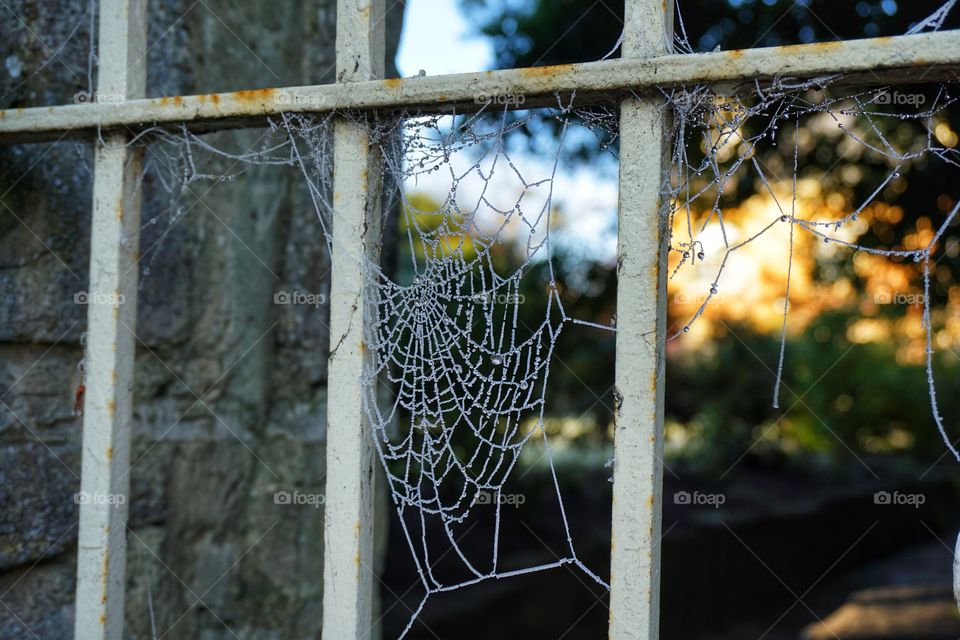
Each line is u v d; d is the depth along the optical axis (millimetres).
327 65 2172
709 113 1109
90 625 1254
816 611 5297
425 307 1386
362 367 1169
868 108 2605
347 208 1177
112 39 1263
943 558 6215
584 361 4840
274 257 2021
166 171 1729
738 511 5445
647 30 1044
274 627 1969
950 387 6523
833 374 6949
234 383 1921
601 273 3941
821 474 6855
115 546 1271
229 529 1916
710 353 6402
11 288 1404
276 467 2002
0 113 1283
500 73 1089
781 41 2902
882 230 2873
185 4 1802
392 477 1312
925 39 938
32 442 1458
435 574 3881
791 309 5281
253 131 1937
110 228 1260
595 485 5410
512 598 3875
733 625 5008
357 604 1168
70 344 1526
